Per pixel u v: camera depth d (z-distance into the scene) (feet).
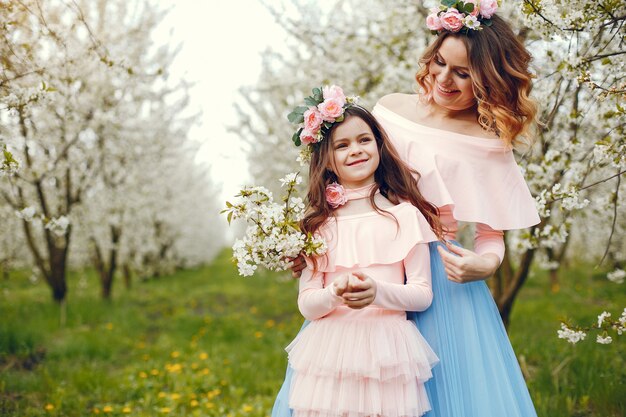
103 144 26.02
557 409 10.41
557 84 10.11
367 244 6.56
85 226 28.04
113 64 11.87
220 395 14.24
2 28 9.36
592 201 16.90
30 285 37.01
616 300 25.52
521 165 11.08
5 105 9.85
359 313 6.37
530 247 11.67
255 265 6.38
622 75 8.44
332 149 6.91
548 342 15.10
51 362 16.70
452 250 6.63
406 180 6.97
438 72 7.00
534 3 8.27
